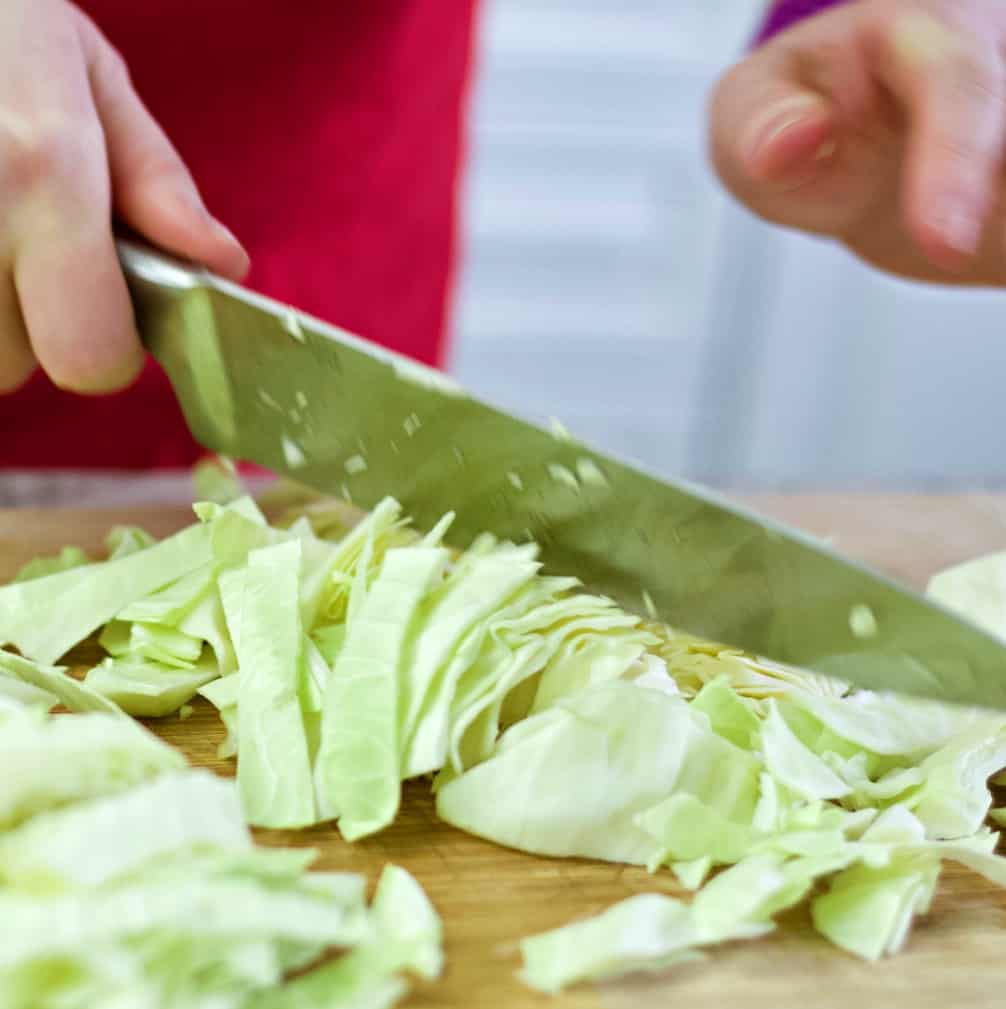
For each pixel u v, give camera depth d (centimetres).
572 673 46
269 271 67
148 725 47
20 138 48
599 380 100
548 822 44
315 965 41
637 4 89
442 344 72
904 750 47
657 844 44
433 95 67
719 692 47
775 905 43
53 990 38
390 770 44
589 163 93
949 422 107
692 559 47
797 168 54
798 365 103
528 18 88
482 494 49
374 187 67
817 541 46
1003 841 46
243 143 65
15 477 63
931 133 51
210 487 54
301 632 46
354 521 55
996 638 45
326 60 64
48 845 39
